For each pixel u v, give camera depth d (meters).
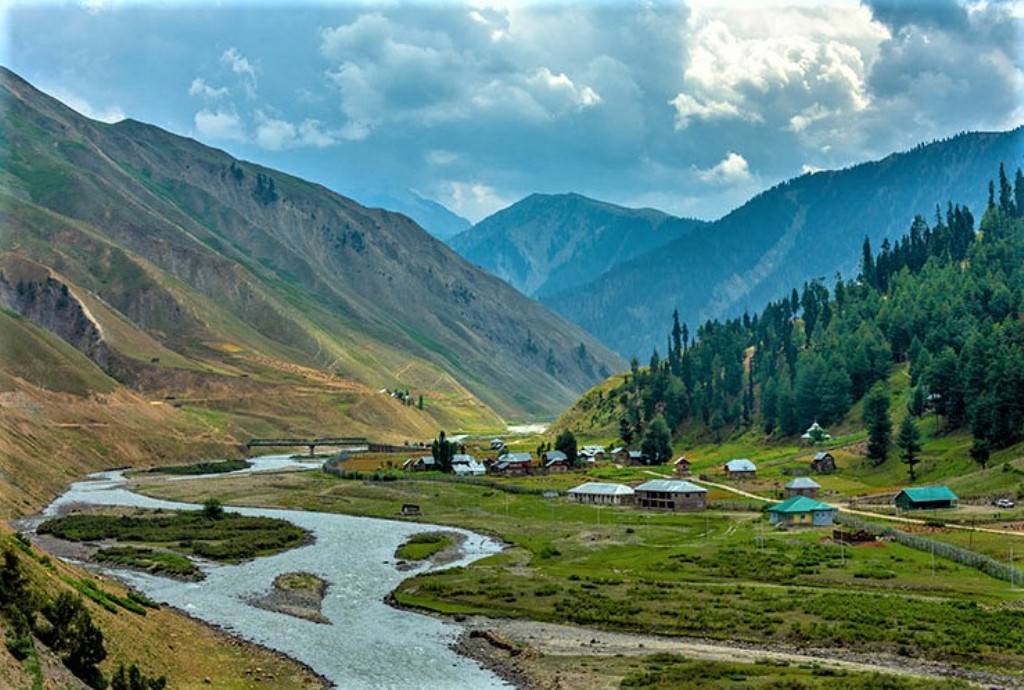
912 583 111.38
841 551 131.50
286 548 151.75
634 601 107.56
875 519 159.88
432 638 94.50
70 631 65.38
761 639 91.38
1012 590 106.62
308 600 111.94
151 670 73.69
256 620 100.88
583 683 77.56
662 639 92.88
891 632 90.31
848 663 82.38
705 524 169.50
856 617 95.44
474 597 112.19
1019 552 122.12
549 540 158.75
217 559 140.38
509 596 111.81
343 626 99.44
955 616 94.75
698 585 115.19
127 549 143.38
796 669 79.31
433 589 116.38
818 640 89.75
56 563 89.12
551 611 104.88
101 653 66.31
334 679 80.25
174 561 133.50
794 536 148.88
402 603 110.44
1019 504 165.00
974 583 110.38
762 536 148.75
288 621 100.94
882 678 74.62
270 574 128.62
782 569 122.19
